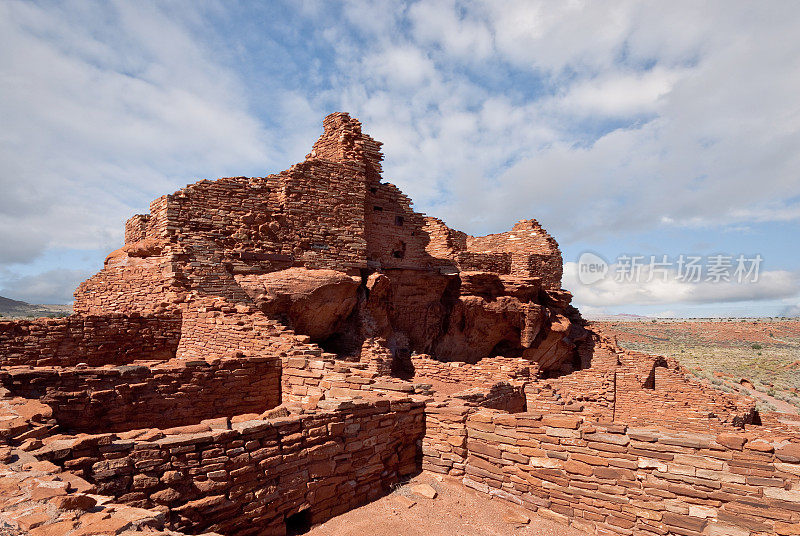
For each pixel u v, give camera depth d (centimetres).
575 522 762
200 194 1856
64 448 532
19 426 579
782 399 3462
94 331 1377
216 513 631
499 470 869
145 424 970
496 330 2850
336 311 2047
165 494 588
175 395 1027
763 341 9344
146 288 1717
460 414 942
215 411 1102
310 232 2134
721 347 8394
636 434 734
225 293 1739
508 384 1538
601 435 765
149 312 1512
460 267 2967
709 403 1836
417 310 2664
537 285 3020
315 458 768
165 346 1535
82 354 1348
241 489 662
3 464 475
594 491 754
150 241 1795
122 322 1441
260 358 1208
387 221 2594
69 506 402
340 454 811
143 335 1486
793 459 616
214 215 1877
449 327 2755
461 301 2741
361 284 2281
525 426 853
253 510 670
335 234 2211
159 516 441
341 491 802
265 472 695
